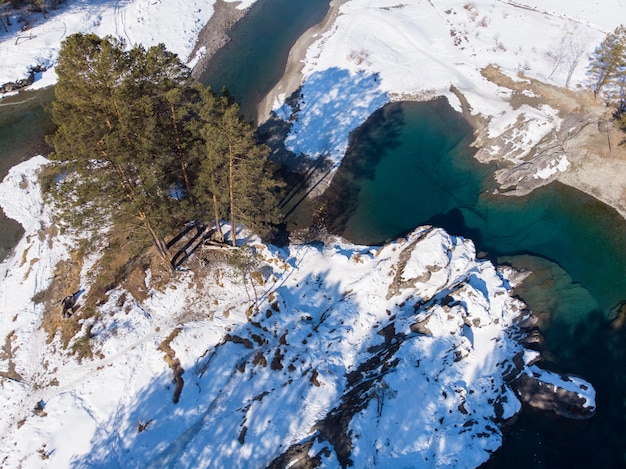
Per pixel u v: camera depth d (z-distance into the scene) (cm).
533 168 5409
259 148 3453
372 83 6456
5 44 6962
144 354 3809
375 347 4012
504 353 3931
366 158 5684
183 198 4312
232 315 4094
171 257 4375
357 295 4338
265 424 3484
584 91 6106
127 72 3194
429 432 3441
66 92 3067
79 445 3400
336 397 3666
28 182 5278
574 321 4253
